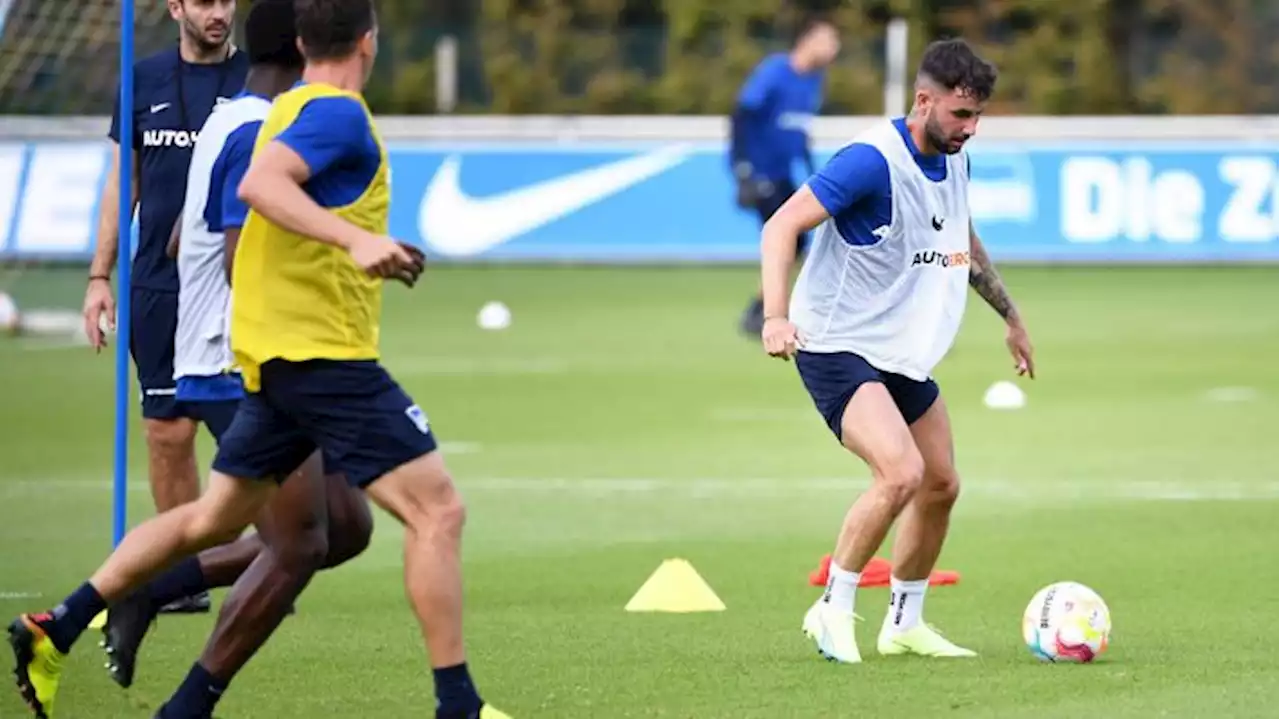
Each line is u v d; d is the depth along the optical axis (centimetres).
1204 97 11119
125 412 3078
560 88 11488
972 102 2702
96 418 5791
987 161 9675
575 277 9888
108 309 3247
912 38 11231
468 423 5622
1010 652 2886
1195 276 9675
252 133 2459
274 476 2336
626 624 3138
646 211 9931
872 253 2770
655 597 3269
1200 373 6594
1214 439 5247
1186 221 9625
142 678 2784
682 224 9925
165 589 2614
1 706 2619
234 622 2383
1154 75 11244
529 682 2703
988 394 5941
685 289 9400
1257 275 9675
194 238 2953
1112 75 11225
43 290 9181
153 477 3191
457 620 2227
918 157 2753
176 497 3188
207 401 2981
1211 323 7981
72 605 2338
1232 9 11100
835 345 2800
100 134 8600
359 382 2231
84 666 2864
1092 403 5938
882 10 11250
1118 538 3906
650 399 6112
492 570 3638
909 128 2761
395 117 10912
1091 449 5094
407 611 3284
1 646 3014
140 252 3152
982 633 3042
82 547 3934
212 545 2372
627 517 4219
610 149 9938
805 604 3309
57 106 8594
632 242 9925
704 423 5634
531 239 9988
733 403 6031
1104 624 2786
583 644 2972
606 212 9950
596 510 4303
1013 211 9656
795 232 2712
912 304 2794
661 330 7950
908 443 2741
